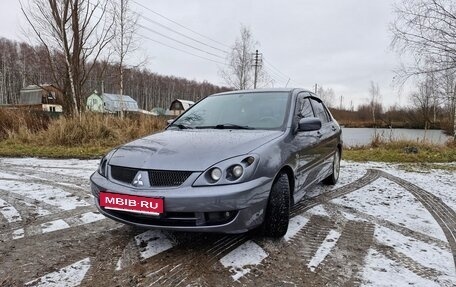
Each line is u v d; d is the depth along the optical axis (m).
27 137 9.55
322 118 4.51
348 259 2.55
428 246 2.82
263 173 2.50
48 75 13.30
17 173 5.65
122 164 2.63
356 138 18.52
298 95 3.80
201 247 2.72
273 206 2.70
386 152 9.25
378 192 4.64
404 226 3.29
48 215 3.49
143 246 2.75
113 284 2.17
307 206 3.88
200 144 2.69
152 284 2.17
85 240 2.87
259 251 2.66
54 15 11.01
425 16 9.84
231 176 2.38
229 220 2.36
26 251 2.65
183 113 3.97
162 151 2.64
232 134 2.96
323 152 4.13
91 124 9.73
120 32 18.58
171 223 2.40
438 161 7.97
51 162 6.86
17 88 51.69
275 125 3.23
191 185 2.34
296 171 3.10
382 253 2.66
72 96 11.42
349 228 3.19
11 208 3.71
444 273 2.36
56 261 2.49
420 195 4.53
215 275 2.29
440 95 11.77
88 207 3.75
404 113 27.17
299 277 2.27
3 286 2.14
